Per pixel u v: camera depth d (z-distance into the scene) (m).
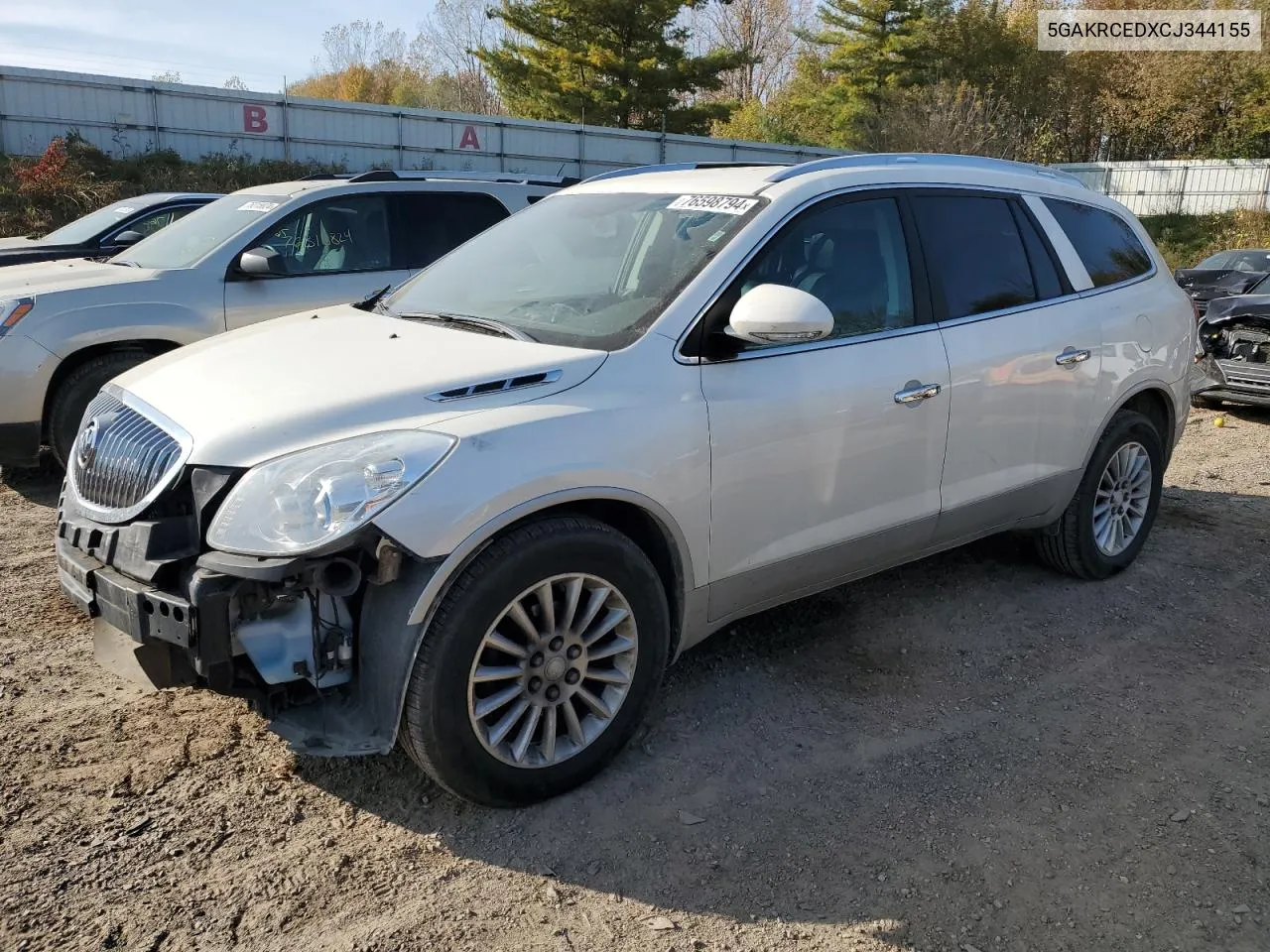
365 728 2.73
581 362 3.04
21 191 22.02
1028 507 4.37
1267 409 9.80
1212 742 3.47
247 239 6.63
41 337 5.73
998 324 4.07
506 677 2.84
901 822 2.97
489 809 2.96
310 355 3.22
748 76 61.12
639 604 3.06
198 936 2.43
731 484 3.25
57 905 2.50
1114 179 39.03
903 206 3.89
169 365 3.36
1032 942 2.51
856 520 3.66
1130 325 4.66
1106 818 3.02
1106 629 4.38
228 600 2.56
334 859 2.73
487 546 2.76
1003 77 44.06
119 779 3.04
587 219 3.97
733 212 3.54
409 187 7.38
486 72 40.25
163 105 28.25
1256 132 38.81
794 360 3.41
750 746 3.36
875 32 44.22
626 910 2.58
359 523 2.54
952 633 4.29
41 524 5.36
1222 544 5.50
